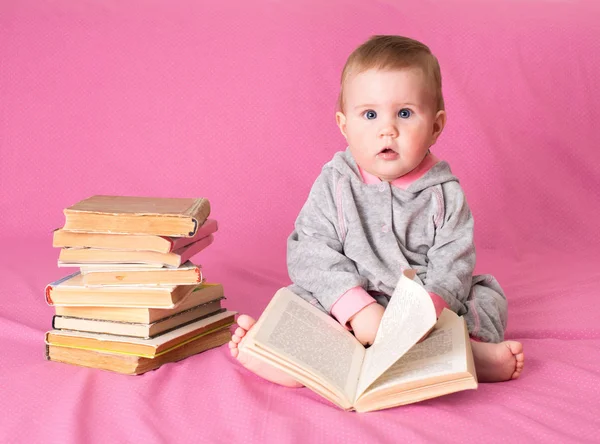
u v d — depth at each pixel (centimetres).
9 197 240
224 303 181
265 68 244
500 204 239
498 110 244
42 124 242
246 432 115
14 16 246
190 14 250
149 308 142
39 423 119
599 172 241
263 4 254
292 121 242
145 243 141
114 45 245
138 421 118
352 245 159
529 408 123
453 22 251
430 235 163
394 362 119
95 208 144
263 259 221
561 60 248
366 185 163
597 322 165
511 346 134
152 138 241
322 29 248
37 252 222
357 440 112
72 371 142
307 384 123
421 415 121
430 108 153
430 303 119
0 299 179
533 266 215
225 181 239
